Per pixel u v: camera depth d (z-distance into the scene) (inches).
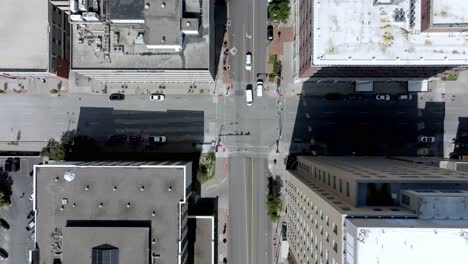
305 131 3614.7
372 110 3604.8
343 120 3609.7
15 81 3607.3
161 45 2628.0
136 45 2790.4
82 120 3627.0
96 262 2810.0
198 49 2802.7
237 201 3619.6
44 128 3636.8
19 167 3622.0
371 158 3270.2
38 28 3125.0
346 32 2600.9
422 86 3494.1
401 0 2571.4
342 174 2233.0
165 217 2903.5
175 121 3619.6
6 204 3555.6
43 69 3139.8
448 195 1841.8
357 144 3599.9
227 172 3622.0
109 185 2906.0
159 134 3612.2
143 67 2800.2
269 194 3511.3
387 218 1804.9
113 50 2785.4
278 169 3622.0
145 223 2898.6
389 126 3604.8
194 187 3624.5
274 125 3612.2
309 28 2753.4
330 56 2613.2
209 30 2802.7
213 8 3225.9
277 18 3469.5
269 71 3585.1
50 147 3531.0
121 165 2945.4
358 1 2586.1
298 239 2920.8
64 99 3619.6
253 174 3617.1
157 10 2605.8
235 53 3575.3
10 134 3627.0
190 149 3622.0
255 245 3619.6
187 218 3321.9
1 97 3624.5
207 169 3619.6
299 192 2910.9
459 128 3577.8
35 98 3627.0
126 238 2839.6
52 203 2903.5
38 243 2903.5
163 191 2908.5
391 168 2496.3
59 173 2910.9
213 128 3614.7
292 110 3607.3
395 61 2598.4
